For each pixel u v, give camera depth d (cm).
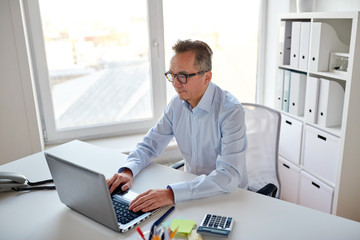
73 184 115
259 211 122
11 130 232
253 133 177
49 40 251
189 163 177
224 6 276
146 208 122
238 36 286
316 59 210
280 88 251
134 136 282
